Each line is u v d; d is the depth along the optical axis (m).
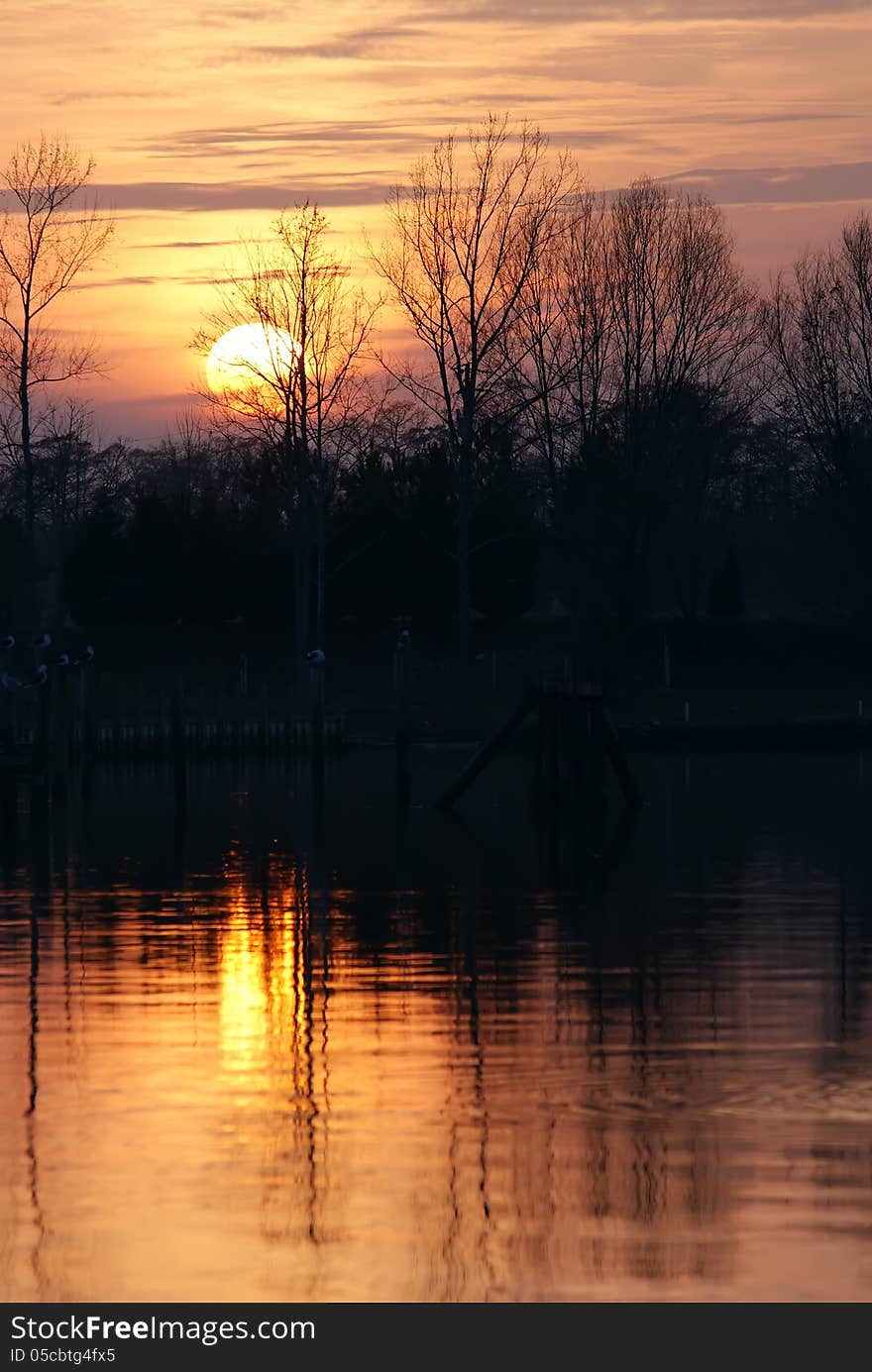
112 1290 33.28
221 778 155.75
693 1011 54.84
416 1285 33.31
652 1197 37.22
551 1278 33.53
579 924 72.44
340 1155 40.19
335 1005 56.41
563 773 123.75
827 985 58.88
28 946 68.38
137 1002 57.34
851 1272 33.50
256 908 78.00
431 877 88.12
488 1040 51.25
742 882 85.19
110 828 114.06
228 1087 46.16
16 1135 41.81
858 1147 40.53
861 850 98.00
